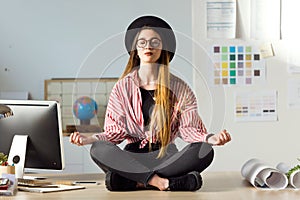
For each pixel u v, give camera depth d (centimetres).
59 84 525
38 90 534
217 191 239
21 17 534
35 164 283
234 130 422
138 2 532
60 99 524
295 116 420
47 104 278
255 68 418
